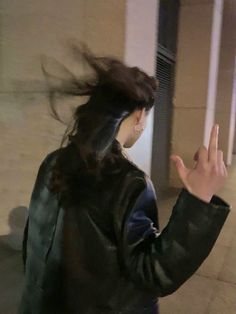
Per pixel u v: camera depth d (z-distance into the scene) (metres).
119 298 1.07
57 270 1.13
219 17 8.03
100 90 1.12
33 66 3.73
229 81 11.23
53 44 3.61
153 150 7.28
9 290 3.25
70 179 1.10
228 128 11.54
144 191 1.04
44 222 1.18
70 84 1.23
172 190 7.57
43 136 3.82
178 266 0.96
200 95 7.70
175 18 7.70
